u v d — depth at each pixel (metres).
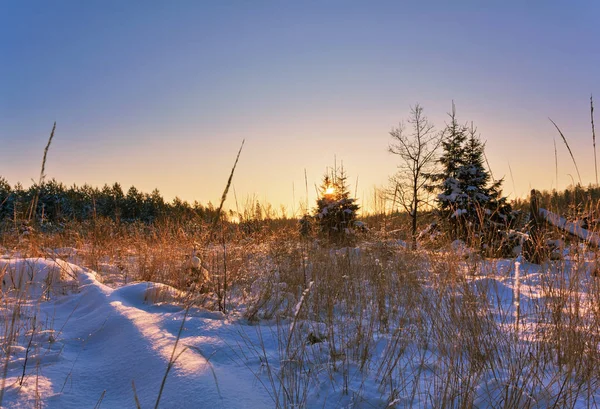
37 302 4.51
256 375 2.73
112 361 2.91
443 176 13.06
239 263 5.68
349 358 3.12
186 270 5.16
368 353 3.22
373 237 6.66
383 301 4.13
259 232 6.90
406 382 2.74
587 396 2.46
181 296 4.72
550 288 3.44
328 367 2.87
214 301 4.72
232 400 2.27
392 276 4.95
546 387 2.54
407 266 5.07
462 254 4.55
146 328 3.37
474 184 11.62
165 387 2.39
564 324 3.12
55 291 4.98
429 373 2.90
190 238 6.77
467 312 3.34
